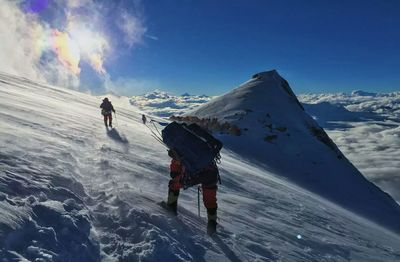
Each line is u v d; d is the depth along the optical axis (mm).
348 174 45562
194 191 8484
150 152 13586
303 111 59938
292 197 14266
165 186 8203
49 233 3805
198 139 6156
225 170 15516
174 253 4477
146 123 37188
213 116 53281
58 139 10086
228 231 6250
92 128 17406
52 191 5078
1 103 15453
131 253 4184
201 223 6270
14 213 3820
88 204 5398
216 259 4926
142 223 4953
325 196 38125
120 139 15438
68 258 3664
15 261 3180
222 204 8375
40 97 31875
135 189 6887
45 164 6363
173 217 5910
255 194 11805
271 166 41312
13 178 5008
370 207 38938
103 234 4551
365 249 8766
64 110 23734
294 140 48594
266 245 6246
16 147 6984
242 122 50344
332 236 8914
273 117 52219
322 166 44281
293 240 7219
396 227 35500
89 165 7910
